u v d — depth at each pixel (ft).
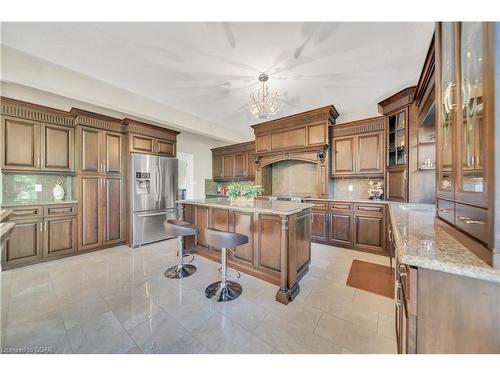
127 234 11.87
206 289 6.89
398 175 9.99
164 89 9.55
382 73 8.11
